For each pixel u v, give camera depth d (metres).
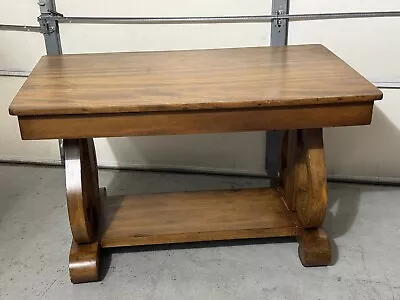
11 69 2.11
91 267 1.54
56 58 1.73
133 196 1.87
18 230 1.82
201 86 1.41
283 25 1.92
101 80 1.48
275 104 1.30
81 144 1.50
